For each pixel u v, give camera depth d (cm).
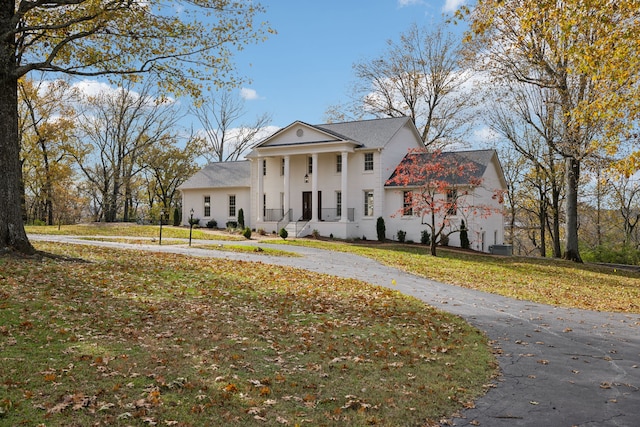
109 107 5494
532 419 553
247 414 519
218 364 664
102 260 1614
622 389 663
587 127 2500
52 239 2728
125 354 675
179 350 715
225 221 4434
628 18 1519
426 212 2873
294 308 1102
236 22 1636
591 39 1848
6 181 1468
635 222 4784
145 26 1583
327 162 3850
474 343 891
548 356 826
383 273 1891
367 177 3650
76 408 495
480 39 2789
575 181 3134
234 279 1450
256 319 963
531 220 5206
